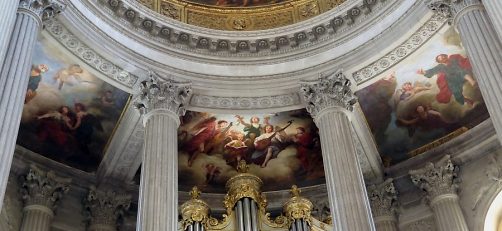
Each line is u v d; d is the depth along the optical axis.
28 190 18.80
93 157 20.45
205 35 20.31
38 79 18.39
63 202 19.62
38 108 19.09
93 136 20.09
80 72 18.38
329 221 18.78
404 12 18.42
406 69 19.19
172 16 20.77
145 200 15.44
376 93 19.97
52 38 17.12
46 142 19.67
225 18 21.45
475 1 15.72
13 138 13.02
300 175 21.89
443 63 19.05
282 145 21.38
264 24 21.33
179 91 18.91
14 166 18.91
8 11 14.20
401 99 20.19
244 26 21.31
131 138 19.56
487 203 18.91
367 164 20.95
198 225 17.38
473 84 19.39
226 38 20.41
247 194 18.16
